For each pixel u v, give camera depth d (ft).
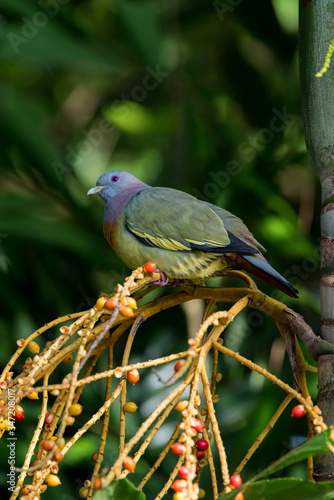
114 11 29.81
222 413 26.68
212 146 29.81
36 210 27.91
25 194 29.63
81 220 28.66
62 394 12.98
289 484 10.16
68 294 28.48
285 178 30.07
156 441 26.07
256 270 18.66
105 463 25.03
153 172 31.73
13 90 29.14
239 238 19.57
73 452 24.85
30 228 26.23
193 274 19.81
